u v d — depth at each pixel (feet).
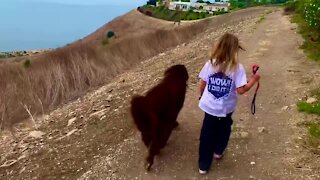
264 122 9.96
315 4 21.12
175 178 7.74
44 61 23.80
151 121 7.49
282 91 12.15
